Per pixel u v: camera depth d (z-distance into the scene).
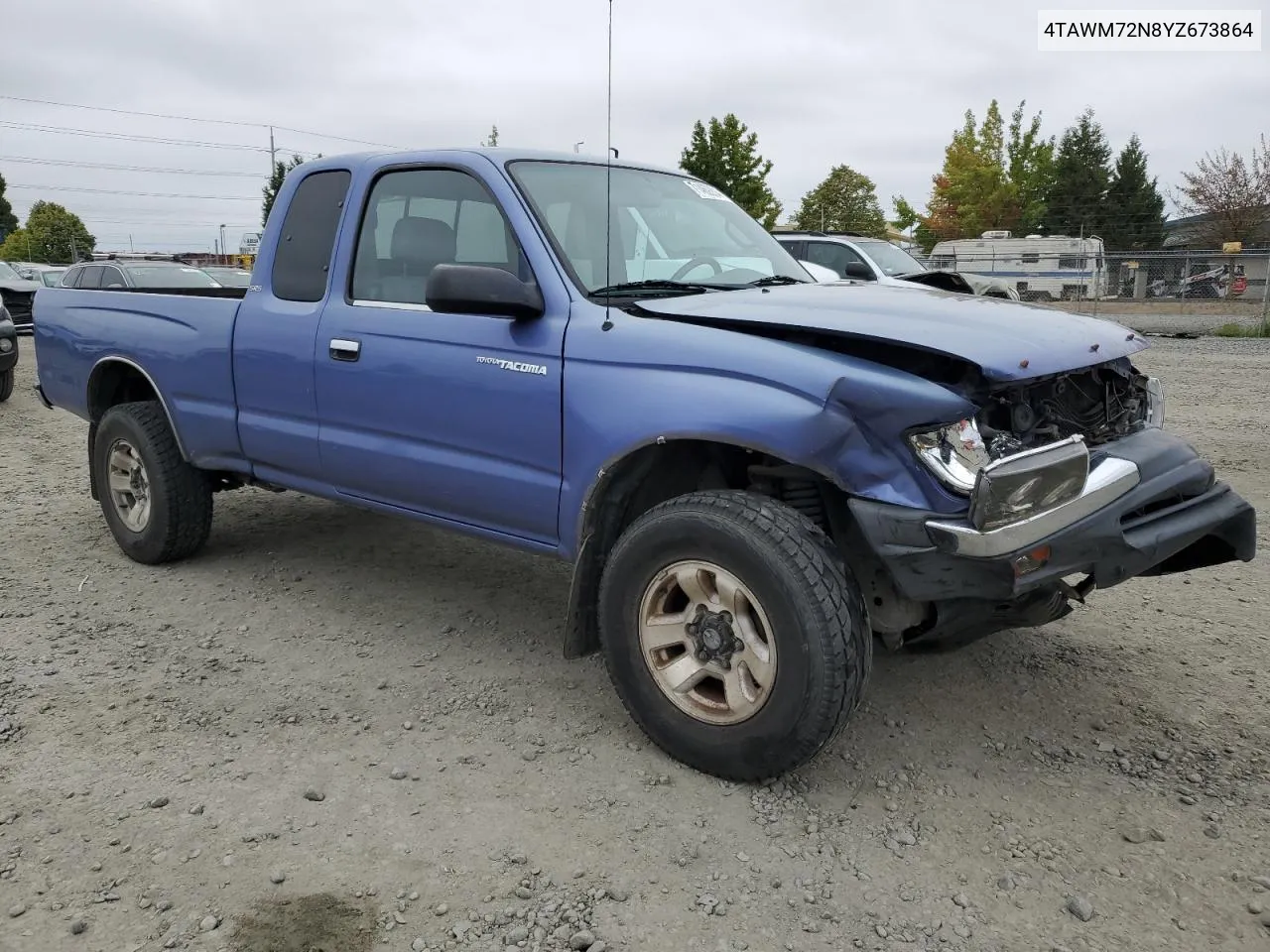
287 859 2.72
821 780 3.14
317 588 4.91
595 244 3.69
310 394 4.21
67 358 5.43
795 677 2.84
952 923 2.49
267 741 3.38
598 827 2.88
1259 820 2.94
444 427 3.74
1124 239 48.56
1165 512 3.14
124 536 5.23
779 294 3.50
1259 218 40.81
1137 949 2.41
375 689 3.79
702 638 3.06
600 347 3.28
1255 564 5.26
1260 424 9.32
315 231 4.31
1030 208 43.00
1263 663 4.01
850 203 55.34
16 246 92.38
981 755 3.31
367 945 2.40
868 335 2.95
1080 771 3.22
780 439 2.83
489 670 3.97
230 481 5.29
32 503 6.58
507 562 5.34
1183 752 3.33
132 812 2.93
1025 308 3.43
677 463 3.47
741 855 2.76
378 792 3.06
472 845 2.80
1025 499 2.74
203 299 4.70
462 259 3.78
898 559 2.79
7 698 3.65
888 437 2.79
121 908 2.52
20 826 2.85
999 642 4.23
